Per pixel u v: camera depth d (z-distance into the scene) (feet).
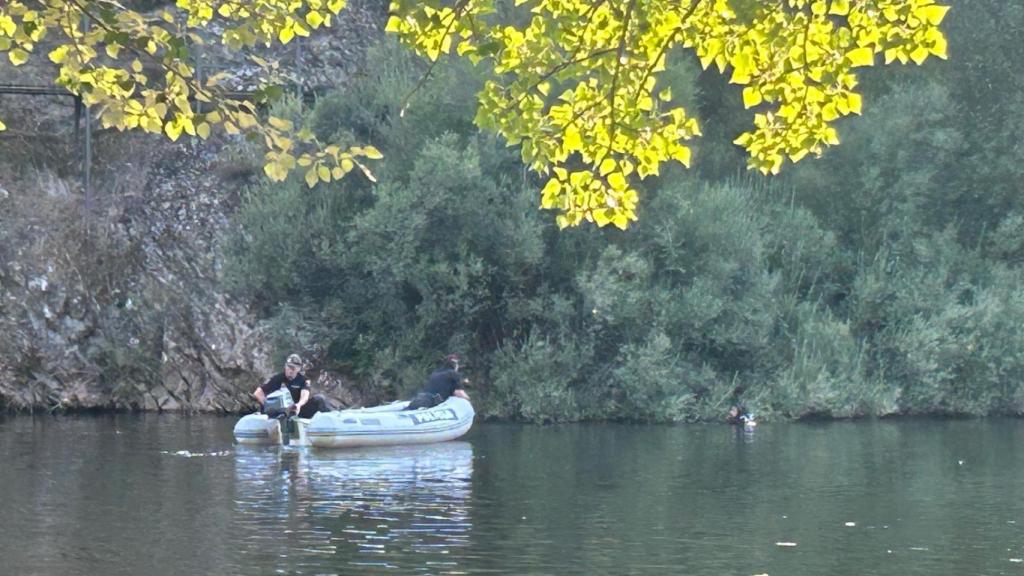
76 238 88.89
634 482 47.47
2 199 88.94
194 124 25.70
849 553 32.48
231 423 76.13
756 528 36.40
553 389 82.43
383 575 29.27
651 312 84.89
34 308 86.38
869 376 89.10
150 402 86.58
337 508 39.73
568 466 53.36
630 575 29.58
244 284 85.92
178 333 86.22
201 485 45.42
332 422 61.82
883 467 53.31
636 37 29.04
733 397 85.40
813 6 27.14
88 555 31.37
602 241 87.66
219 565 30.22
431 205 83.10
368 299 86.33
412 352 84.99
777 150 28.50
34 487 44.27
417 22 26.78
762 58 27.84
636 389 83.10
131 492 43.21
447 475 49.55
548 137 29.99
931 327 88.84
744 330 85.40
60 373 86.02
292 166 26.21
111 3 25.71
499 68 29.94
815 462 55.47
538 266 87.10
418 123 89.20
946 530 36.14
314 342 85.51
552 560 31.27
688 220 87.04
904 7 26.43
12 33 26.78
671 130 29.43
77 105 89.20
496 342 87.92
